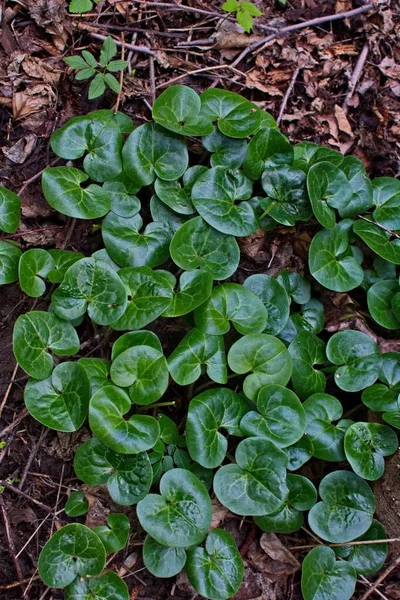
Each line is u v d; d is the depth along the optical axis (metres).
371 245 1.07
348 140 1.14
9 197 1.02
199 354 1.02
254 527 1.05
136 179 1.03
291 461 1.02
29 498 1.02
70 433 1.04
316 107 1.13
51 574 0.98
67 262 1.03
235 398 1.02
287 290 1.08
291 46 1.15
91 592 0.98
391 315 1.08
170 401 1.06
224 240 1.04
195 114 1.05
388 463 1.04
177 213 1.05
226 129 1.05
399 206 1.10
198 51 1.13
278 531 1.03
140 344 1.01
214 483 1.00
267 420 1.02
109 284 1.01
